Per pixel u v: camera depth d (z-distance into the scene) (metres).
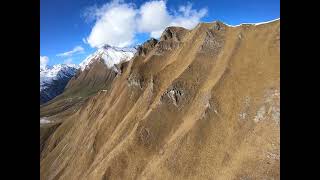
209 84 102.81
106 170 99.56
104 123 133.50
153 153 98.50
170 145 93.75
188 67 112.19
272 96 84.31
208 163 83.88
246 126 84.81
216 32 117.19
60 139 199.25
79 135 161.38
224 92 95.44
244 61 100.38
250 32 107.88
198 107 99.25
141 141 102.06
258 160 74.88
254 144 79.12
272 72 90.81
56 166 159.38
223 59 107.25
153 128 103.25
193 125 92.06
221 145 85.50
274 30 102.00
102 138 129.62
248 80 93.94
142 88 132.12
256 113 84.94
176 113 104.69
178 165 87.44
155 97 118.12
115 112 133.75
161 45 144.62
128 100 132.62
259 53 99.06
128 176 96.81
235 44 106.88
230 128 87.38
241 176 74.25
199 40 123.38
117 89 155.62
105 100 165.88
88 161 125.56
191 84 107.50
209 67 109.62
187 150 88.75
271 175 70.75
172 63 125.88
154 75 123.31
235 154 81.00
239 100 90.81
